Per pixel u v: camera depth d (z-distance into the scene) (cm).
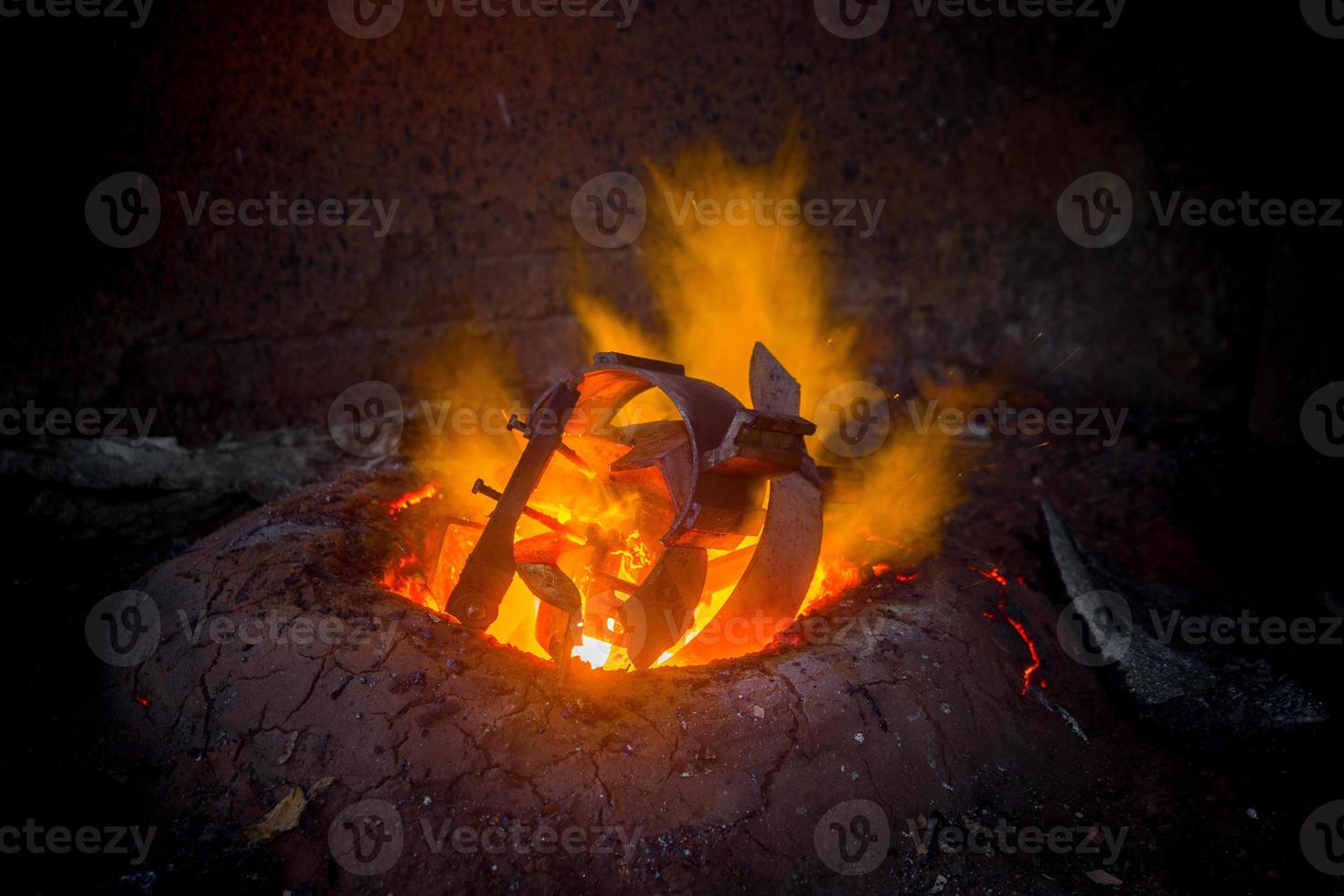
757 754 123
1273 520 170
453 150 185
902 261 200
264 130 179
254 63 177
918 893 122
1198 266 200
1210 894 124
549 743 122
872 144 196
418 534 146
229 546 139
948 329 203
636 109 189
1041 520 166
